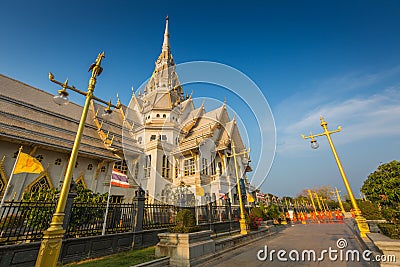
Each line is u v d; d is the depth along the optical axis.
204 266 6.32
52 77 4.75
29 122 15.90
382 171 12.01
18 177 13.66
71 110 21.67
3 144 13.51
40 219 6.53
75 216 7.25
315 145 10.72
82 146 17.45
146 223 9.34
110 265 5.86
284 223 22.00
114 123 24.38
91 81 5.36
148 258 6.56
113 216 8.45
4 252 5.11
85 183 17.12
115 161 19.34
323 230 16.28
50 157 15.69
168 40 40.50
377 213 13.20
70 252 6.31
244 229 11.02
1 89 16.61
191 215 7.75
